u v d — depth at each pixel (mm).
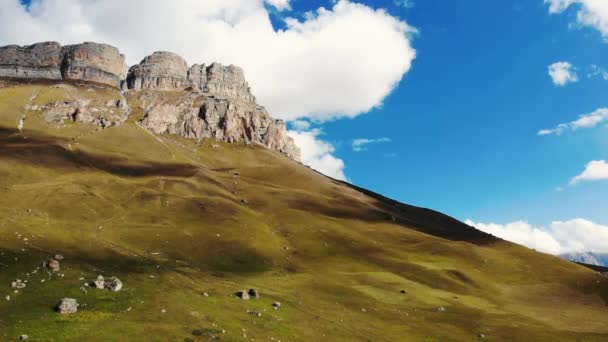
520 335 72500
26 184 132875
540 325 80000
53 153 176750
